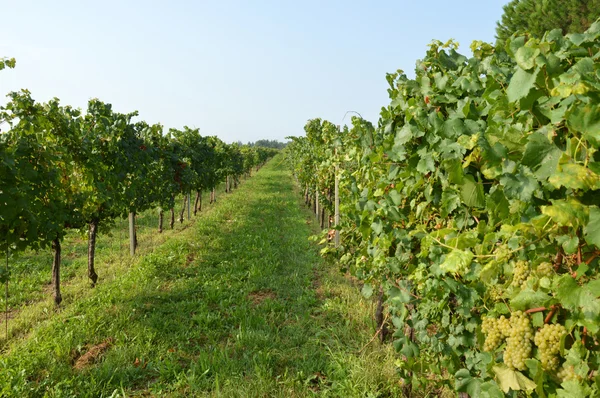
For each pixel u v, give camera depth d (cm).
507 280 193
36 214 537
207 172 1769
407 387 369
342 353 460
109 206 772
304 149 1590
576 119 137
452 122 254
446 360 285
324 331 534
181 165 1402
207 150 1820
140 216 1678
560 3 1947
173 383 429
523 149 175
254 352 486
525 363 162
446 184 268
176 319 591
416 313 314
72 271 914
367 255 441
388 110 361
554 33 187
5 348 543
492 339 182
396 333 333
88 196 701
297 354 482
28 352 488
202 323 581
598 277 147
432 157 282
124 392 407
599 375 136
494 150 183
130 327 555
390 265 350
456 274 264
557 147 153
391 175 347
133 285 739
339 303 636
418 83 319
